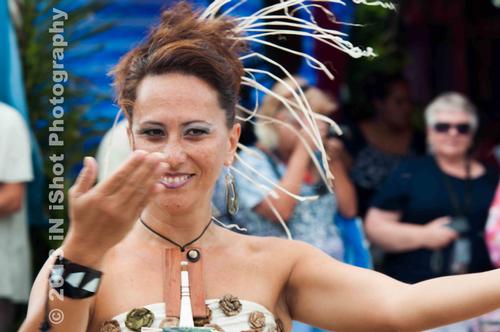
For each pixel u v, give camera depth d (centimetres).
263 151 885
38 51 1042
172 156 448
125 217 400
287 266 480
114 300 454
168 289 456
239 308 460
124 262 462
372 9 1220
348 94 1157
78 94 1048
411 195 1017
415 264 1008
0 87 986
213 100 454
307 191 913
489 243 1002
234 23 489
